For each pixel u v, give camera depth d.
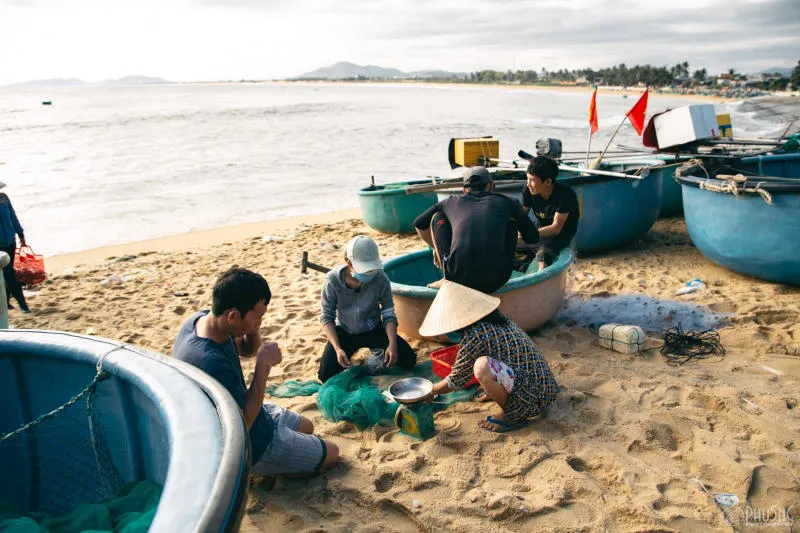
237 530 1.49
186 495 1.47
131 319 6.37
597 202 7.10
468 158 8.49
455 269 4.37
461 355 3.67
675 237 8.27
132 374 2.10
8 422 2.60
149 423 2.17
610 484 3.17
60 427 2.49
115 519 2.21
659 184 7.73
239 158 21.03
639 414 3.76
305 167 18.88
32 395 2.56
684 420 3.66
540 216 5.63
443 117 44.75
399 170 18.14
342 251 8.96
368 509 3.07
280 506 3.12
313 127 35.22
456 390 3.85
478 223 4.34
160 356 2.25
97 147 24.86
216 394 1.93
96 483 2.45
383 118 43.66
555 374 4.39
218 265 8.51
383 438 3.74
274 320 5.98
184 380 2.00
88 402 2.20
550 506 2.97
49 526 2.30
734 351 4.63
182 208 13.22
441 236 4.65
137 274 8.23
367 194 9.63
